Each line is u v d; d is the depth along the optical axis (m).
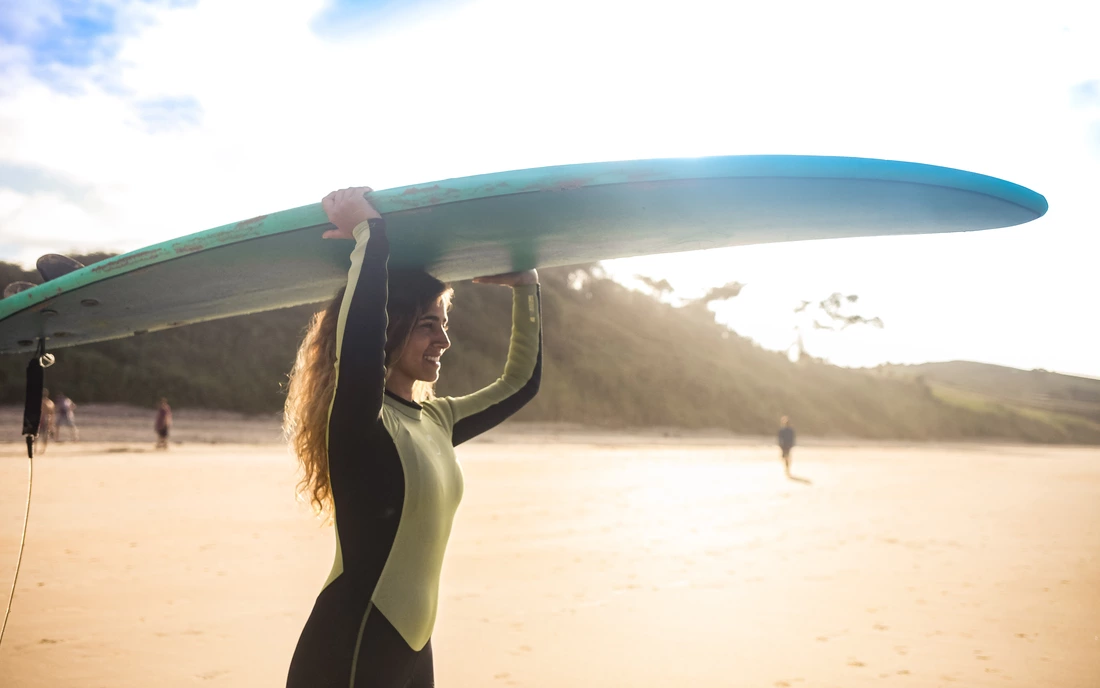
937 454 43.34
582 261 2.38
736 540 8.84
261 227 1.77
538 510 10.93
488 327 50.03
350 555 1.66
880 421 66.31
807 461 29.31
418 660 1.77
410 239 1.90
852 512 12.23
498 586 6.05
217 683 3.79
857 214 1.85
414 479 1.71
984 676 4.21
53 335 2.32
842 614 5.48
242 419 32.16
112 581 5.75
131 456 17.89
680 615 5.34
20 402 27.69
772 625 5.14
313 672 1.63
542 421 42.12
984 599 6.04
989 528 10.64
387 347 1.87
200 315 2.41
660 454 29.97
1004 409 87.06
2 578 5.73
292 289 2.28
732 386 56.81
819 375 70.88
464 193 1.69
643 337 63.12
